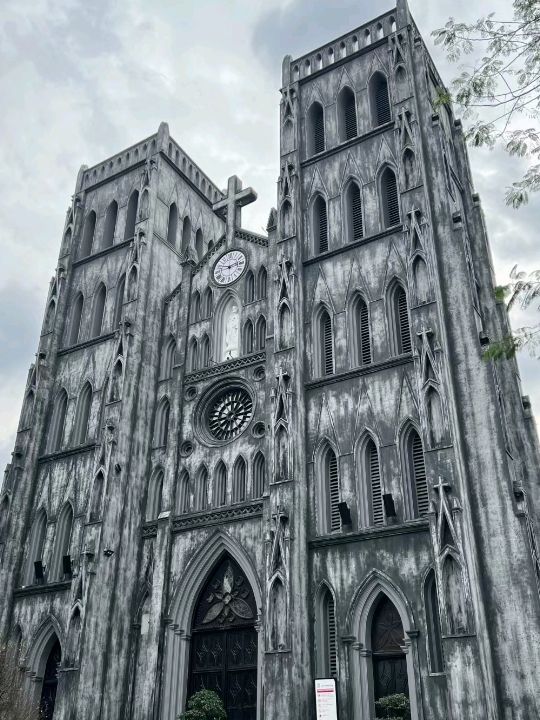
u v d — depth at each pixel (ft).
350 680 105.91
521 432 131.13
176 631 127.34
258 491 131.95
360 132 154.40
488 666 94.79
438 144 138.92
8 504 155.33
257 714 113.39
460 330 120.06
